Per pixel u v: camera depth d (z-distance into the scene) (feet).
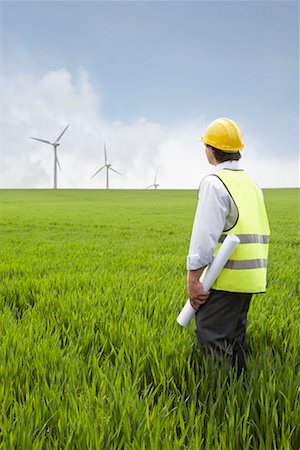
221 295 11.09
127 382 10.23
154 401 10.52
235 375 10.48
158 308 16.71
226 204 10.70
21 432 8.40
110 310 16.71
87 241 49.16
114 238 53.26
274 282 23.59
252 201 11.15
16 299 20.62
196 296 10.96
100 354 12.27
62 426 8.80
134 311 16.38
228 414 9.29
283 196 191.52
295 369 11.43
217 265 10.59
